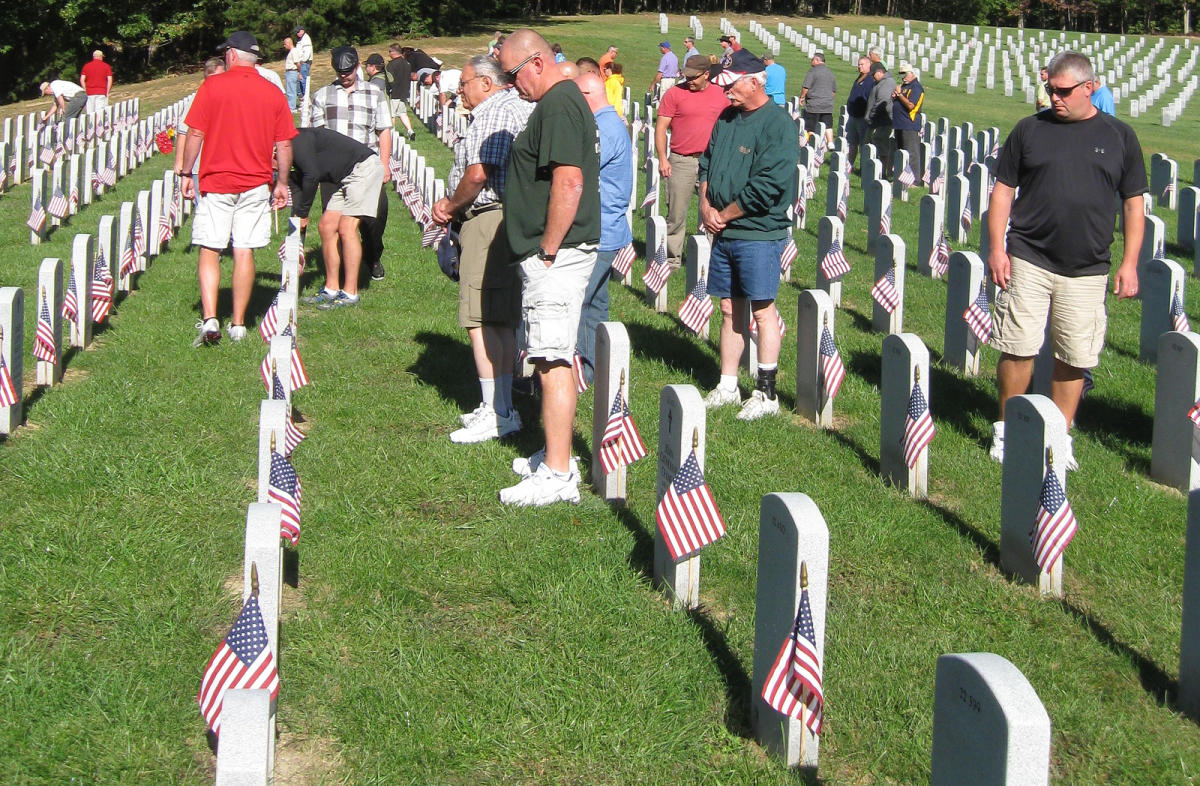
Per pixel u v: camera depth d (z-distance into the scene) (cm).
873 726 442
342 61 1102
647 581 549
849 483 685
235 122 912
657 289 1103
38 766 396
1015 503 572
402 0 5462
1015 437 571
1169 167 1972
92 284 932
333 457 685
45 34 5525
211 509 605
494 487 648
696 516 509
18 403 711
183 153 929
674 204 1216
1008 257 709
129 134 2202
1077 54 666
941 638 510
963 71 5069
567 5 7994
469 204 695
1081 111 672
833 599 544
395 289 1155
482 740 423
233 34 916
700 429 508
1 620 488
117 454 666
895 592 555
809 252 1452
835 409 826
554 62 603
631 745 424
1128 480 703
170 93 4259
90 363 870
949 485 693
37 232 1397
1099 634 525
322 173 1038
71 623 490
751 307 820
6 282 1138
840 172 1662
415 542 579
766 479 679
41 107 4128
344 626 499
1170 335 692
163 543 561
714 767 420
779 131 756
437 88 2706
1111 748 439
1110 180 677
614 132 775
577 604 518
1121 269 695
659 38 5728
